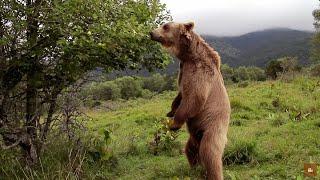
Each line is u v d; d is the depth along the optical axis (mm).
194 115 6855
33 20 6988
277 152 8125
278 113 13328
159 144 9547
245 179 7051
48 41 7000
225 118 6973
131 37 6973
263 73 46531
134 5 7664
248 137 9469
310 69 32719
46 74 7301
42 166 7312
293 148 8344
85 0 6691
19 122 7488
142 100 27891
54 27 6723
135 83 37500
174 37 7047
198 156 7535
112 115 18359
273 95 17312
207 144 6781
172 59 8500
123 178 7805
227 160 8016
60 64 7184
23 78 7590
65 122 7953
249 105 14648
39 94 7762
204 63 6930
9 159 7641
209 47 7113
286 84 21219
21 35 6949
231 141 8719
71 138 8148
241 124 12164
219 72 7121
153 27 7898
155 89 48219
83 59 6953
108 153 8234
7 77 7422
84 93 8227
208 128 6863
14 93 7645
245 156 7988
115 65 7875
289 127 10359
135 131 12695
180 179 7367
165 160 8773
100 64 7738
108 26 6688
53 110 7914
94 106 9094
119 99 28406
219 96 6945
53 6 6867
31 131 7672
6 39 6473
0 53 6898
